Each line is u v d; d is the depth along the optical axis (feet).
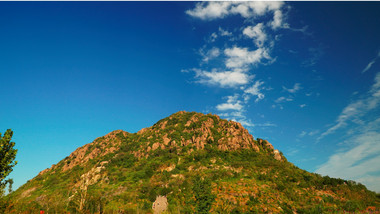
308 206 211.41
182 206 202.69
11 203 116.88
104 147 526.98
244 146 400.47
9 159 74.43
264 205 210.79
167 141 453.17
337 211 207.51
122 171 356.79
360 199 240.53
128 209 203.82
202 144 411.75
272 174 291.38
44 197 253.24
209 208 125.80
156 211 207.72
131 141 535.60
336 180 276.41
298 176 291.58
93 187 287.07
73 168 435.53
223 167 321.52
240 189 241.76
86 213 112.27
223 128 484.33
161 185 279.49
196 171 317.01
